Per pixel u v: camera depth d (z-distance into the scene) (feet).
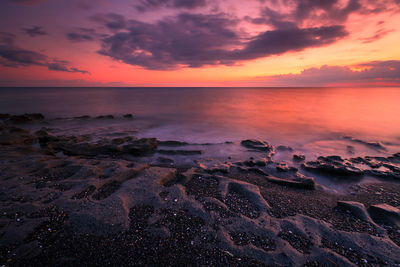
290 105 137.90
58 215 17.31
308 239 15.65
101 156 38.83
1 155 32.63
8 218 16.62
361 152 43.65
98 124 77.05
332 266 13.19
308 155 41.42
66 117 91.91
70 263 13.04
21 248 13.87
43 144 46.57
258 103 154.20
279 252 14.19
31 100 173.78
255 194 22.50
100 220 16.79
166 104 147.84
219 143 49.06
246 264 13.34
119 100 179.22
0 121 74.23
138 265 13.15
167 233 15.92
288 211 20.04
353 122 76.79
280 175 30.91
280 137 56.80
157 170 27.58
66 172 26.48
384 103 145.07
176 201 20.18
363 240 15.52
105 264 13.11
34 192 20.81
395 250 14.52
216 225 16.93
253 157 38.99
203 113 104.47
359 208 20.15
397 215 18.61
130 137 51.60
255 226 16.92
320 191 25.61
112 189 22.63
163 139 54.65
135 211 18.48
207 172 30.89
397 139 54.54
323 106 129.59
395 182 28.84
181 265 13.20
